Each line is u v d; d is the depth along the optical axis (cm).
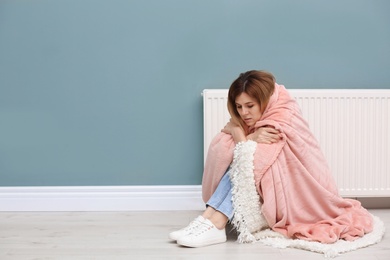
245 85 206
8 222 237
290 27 256
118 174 261
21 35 255
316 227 200
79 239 207
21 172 261
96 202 260
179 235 196
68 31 255
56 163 260
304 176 204
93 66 257
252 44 257
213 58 257
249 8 256
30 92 257
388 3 256
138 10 255
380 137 251
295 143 205
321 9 256
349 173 252
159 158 260
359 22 257
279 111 208
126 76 257
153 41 256
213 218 199
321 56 258
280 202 200
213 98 249
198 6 255
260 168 198
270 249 190
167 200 260
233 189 200
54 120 259
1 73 257
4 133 259
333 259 178
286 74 258
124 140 260
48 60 256
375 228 208
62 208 260
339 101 250
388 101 250
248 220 199
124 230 221
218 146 210
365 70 259
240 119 215
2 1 254
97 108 259
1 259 182
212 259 180
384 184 253
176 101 259
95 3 255
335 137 251
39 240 206
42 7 254
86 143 260
